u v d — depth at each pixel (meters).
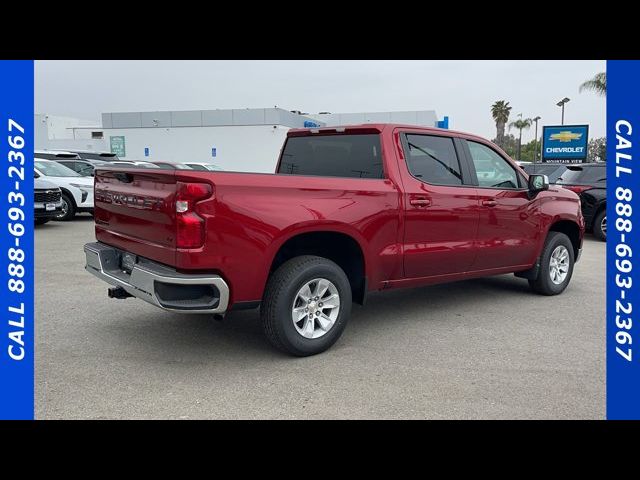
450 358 4.41
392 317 5.64
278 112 33.53
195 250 3.73
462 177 5.51
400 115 40.88
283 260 4.60
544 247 6.48
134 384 3.81
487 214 5.65
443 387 3.83
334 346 4.68
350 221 4.48
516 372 4.12
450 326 5.32
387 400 3.61
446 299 6.48
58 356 4.32
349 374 4.04
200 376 3.97
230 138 34.62
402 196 4.86
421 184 5.06
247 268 3.95
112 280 4.39
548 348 4.68
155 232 3.98
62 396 3.60
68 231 12.19
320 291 4.38
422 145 5.21
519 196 6.03
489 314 5.79
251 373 4.04
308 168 5.63
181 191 3.70
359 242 4.58
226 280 3.89
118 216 4.49
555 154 27.12
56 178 14.45
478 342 4.83
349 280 4.92
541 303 6.30
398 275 4.99
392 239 4.84
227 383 3.85
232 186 3.85
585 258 9.70
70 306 5.79
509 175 6.06
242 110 34.09
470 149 5.66
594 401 3.63
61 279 7.09
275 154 34.03
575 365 4.29
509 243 5.97
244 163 34.62
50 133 46.16
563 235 6.68
